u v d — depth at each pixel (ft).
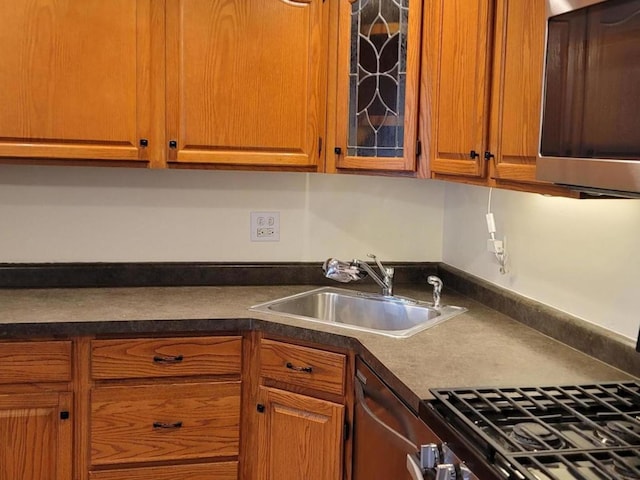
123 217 9.08
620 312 6.18
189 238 9.29
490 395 5.22
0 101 7.64
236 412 7.80
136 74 7.95
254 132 8.31
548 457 4.22
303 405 7.44
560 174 4.88
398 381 5.74
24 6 7.61
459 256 9.37
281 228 9.53
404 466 5.73
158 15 7.96
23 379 7.29
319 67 8.32
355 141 8.27
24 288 8.77
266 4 8.17
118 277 9.05
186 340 7.59
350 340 7.00
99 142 7.95
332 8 8.25
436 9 7.37
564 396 5.26
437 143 7.45
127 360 7.48
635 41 4.16
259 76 8.25
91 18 7.79
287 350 7.49
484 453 4.37
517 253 7.86
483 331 7.29
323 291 9.16
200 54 8.09
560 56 4.91
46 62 7.72
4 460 7.36
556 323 6.99
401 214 9.79
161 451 7.67
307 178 9.51
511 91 5.97
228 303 8.28
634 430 4.75
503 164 6.12
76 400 7.45
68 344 7.34
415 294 9.09
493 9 6.27
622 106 4.29
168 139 8.13
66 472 7.50
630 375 5.92
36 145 7.78
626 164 4.22
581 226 6.70
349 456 7.22
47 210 8.85
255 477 7.89
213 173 9.26
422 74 7.62
